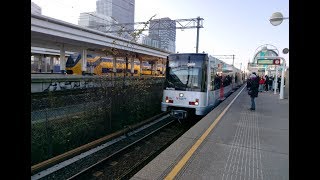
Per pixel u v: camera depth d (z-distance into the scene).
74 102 9.87
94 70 33.16
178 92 11.09
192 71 10.96
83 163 6.82
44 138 7.22
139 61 46.16
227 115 9.39
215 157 4.75
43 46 32.91
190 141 5.77
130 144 8.14
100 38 27.36
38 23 19.69
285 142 5.84
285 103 13.66
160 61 49.91
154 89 14.72
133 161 7.13
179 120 12.19
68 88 20.23
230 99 15.36
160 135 9.98
